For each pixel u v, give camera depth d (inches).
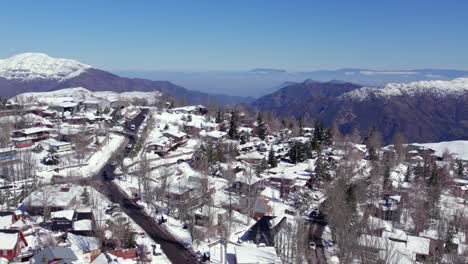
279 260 3432.6
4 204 4303.6
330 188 5157.5
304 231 4165.8
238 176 5497.1
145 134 7337.6
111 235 3656.5
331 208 4522.6
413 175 6673.2
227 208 4660.4
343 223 3880.4
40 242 3444.9
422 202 5137.8
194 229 3937.0
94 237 3582.7
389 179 5974.4
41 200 4168.3
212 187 5182.1
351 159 6668.3
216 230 4151.1
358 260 3503.9
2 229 3415.4
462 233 4517.7
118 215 4136.3
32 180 5049.2
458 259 3740.2
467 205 5605.3
